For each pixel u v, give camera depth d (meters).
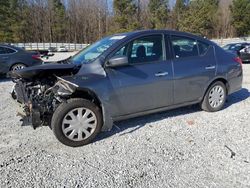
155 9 63.62
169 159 3.56
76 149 3.91
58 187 2.99
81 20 66.62
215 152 3.73
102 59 4.13
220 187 2.96
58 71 4.16
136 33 4.45
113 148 3.91
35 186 3.01
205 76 5.07
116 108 4.20
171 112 5.41
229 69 5.41
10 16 56.44
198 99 5.14
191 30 54.91
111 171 3.30
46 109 3.94
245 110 5.55
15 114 5.44
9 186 3.01
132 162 3.50
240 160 3.52
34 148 3.93
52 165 3.45
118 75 4.16
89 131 4.06
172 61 4.68
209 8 57.31
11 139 4.23
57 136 3.86
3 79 9.71
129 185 3.02
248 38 52.44
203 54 5.12
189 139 4.15
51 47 42.38
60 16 64.06
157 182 3.06
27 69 4.18
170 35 4.74
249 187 2.96
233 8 61.16
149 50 4.50
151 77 4.43
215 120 4.96
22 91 4.28
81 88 3.88
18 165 3.45
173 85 4.68
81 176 3.20
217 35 60.59
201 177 3.15
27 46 45.69
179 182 3.06
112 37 4.73
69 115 3.90
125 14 55.94
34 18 62.03
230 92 5.59
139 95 4.36
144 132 4.45
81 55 4.75
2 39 53.91
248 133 4.36
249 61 16.05
